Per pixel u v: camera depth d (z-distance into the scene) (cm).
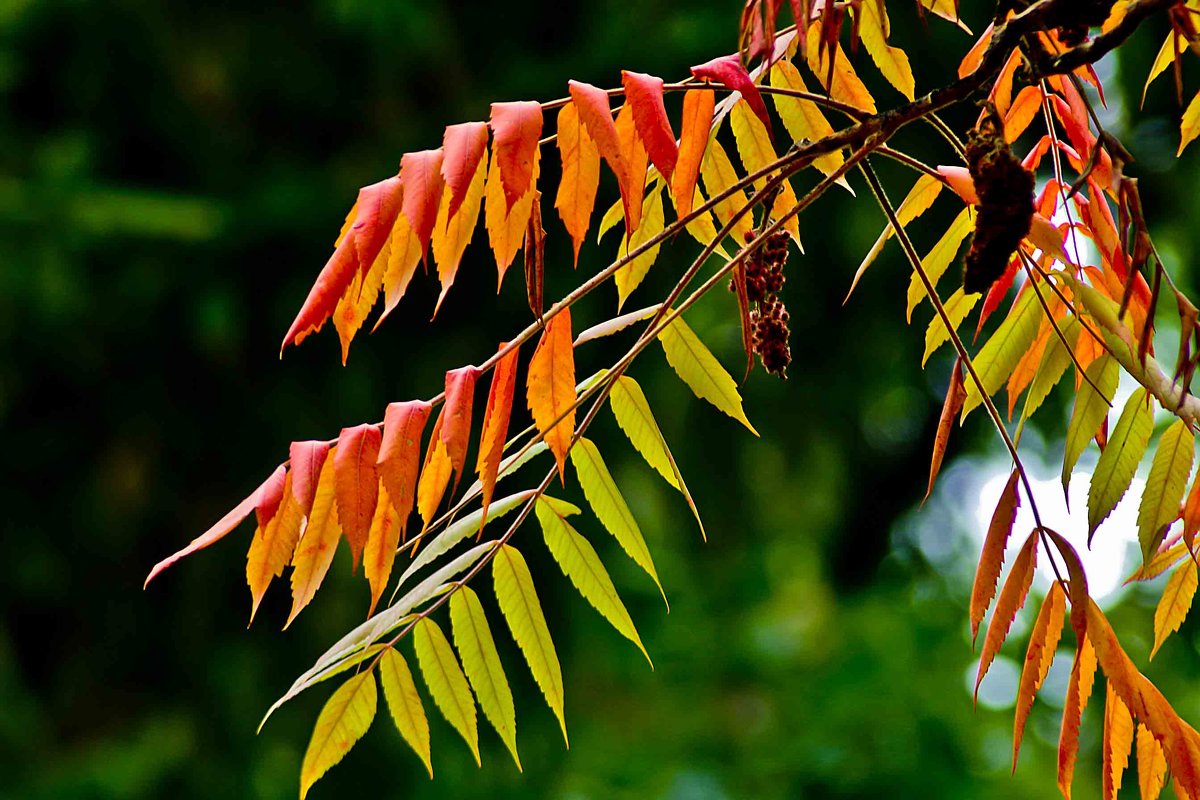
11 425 848
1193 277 836
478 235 733
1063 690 946
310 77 847
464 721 220
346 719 219
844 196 770
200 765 816
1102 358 203
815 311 845
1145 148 823
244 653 847
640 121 171
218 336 793
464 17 852
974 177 183
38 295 789
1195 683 900
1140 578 214
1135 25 176
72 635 870
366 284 196
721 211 230
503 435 185
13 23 829
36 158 828
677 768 841
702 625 965
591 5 832
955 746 833
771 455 906
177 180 864
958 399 203
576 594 845
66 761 830
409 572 221
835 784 810
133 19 841
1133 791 855
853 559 1219
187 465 858
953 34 737
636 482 869
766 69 210
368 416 796
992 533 199
